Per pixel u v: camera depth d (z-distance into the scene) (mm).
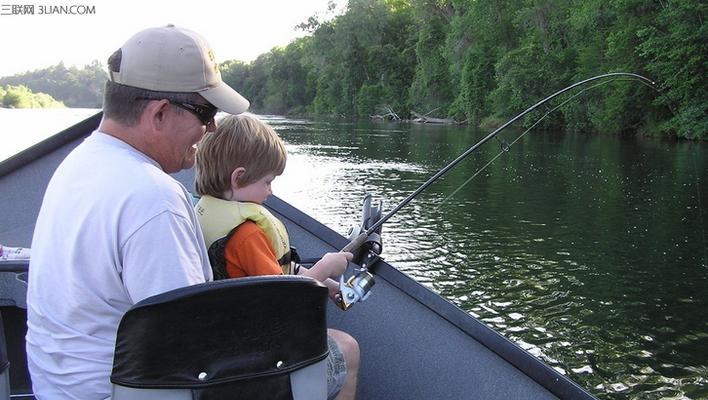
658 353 6383
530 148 27078
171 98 1344
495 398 1984
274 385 1293
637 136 32625
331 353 1654
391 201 14383
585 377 5910
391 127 45375
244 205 1645
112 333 1305
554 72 35750
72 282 1271
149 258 1234
